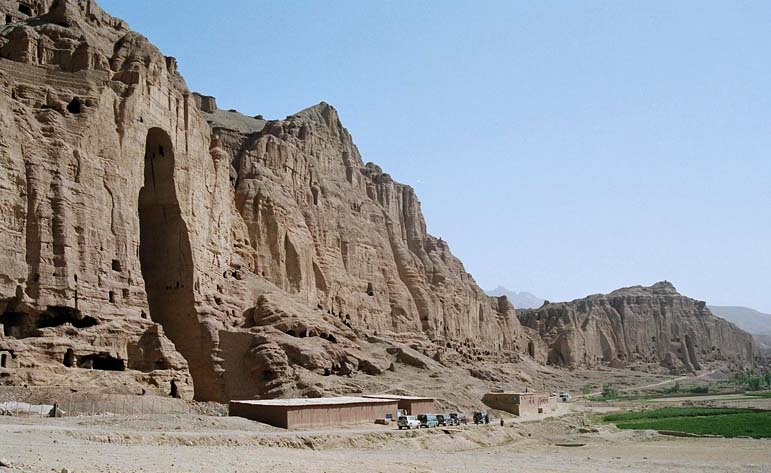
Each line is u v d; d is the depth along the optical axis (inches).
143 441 1596.9
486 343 7150.6
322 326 3585.1
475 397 3683.6
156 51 2997.0
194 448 1562.5
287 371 3002.0
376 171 6722.4
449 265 7003.0
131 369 2464.3
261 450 1669.5
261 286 3727.9
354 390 3070.9
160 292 3046.3
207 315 3038.9
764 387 7864.2
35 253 2241.6
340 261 4857.3
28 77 2482.8
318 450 1892.2
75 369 2208.4
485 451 2443.4
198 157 3260.3
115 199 2573.8
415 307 5634.8
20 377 2053.4
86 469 1129.4
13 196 2207.2
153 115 2896.2
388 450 2098.9
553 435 3144.7
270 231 4052.7
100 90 2613.2
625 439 3078.2
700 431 3334.2
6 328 2161.7
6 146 2214.6
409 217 6697.8
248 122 5438.0
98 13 3294.8
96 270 2427.4
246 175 4200.3
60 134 2407.7
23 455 1174.3
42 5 3339.1
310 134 5241.1
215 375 2947.8
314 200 4830.2
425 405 2834.6
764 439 3078.2
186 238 3051.2
